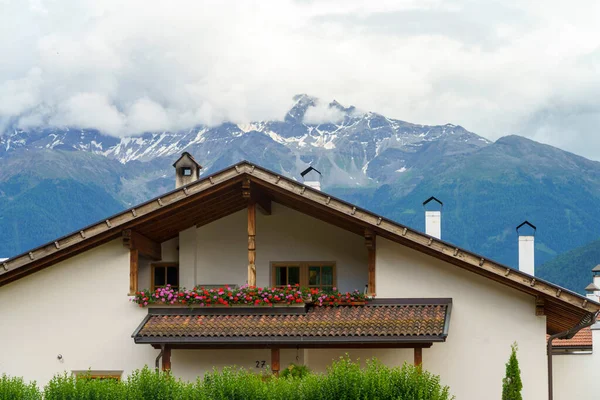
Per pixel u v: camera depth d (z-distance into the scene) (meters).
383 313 26.56
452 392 26.67
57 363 27.91
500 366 26.53
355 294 27.08
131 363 27.70
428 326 25.53
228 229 30.06
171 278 30.47
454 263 26.42
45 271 28.27
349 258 29.50
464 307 26.84
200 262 29.97
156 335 26.09
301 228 29.83
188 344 26.41
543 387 26.23
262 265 29.81
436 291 26.94
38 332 28.06
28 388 22.77
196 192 26.86
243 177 26.86
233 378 22.59
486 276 26.28
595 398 35.41
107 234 27.61
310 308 27.27
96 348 27.80
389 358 27.53
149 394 22.42
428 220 34.69
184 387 22.81
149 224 28.00
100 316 27.88
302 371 25.86
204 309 27.38
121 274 27.88
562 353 35.69
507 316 26.62
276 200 29.56
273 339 25.64
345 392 21.89
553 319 28.83
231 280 29.80
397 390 21.80
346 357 27.72
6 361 28.05
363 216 26.41
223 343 26.12
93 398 22.39
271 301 26.92
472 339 26.72
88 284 28.03
